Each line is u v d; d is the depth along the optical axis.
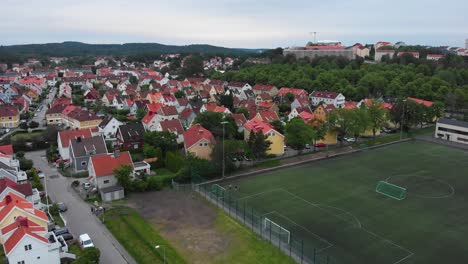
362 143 105.06
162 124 103.12
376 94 184.00
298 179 76.88
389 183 73.38
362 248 49.97
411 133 118.69
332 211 61.44
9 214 49.00
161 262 46.56
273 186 72.94
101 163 71.12
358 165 86.31
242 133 103.81
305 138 89.81
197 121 102.50
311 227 55.91
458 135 108.44
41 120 137.00
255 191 70.31
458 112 150.12
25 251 42.75
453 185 73.31
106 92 177.62
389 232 54.38
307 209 62.22
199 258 47.69
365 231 54.69
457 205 63.97
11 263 42.03
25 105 150.00
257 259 47.47
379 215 60.00
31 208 52.50
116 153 75.50
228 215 59.91
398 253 48.69
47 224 51.62
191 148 86.50
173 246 50.56
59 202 64.81
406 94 165.62
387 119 114.62
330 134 103.38
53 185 73.25
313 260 46.88
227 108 138.00
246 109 128.50
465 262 46.72
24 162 81.81
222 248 50.16
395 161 89.31
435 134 114.75
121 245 50.97
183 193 69.56
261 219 58.44
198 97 178.25
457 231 54.72
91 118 116.81
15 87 190.50
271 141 91.56
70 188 71.75
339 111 101.81
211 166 77.06
